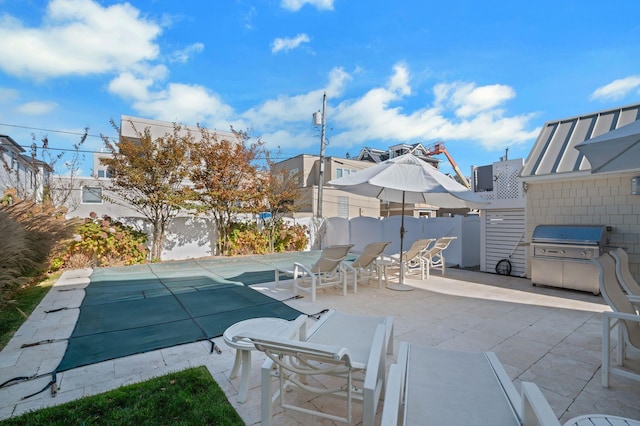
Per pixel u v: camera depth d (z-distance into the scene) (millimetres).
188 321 4297
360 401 2111
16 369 2936
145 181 9438
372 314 4684
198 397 2492
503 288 6387
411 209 23078
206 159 10586
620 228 5887
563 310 4902
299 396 2582
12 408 2346
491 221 8125
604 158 2879
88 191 12688
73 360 3119
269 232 12203
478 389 1931
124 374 2871
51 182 11156
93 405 2355
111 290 6031
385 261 6766
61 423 2160
